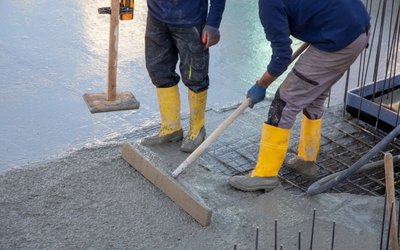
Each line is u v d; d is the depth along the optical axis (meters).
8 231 3.66
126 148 4.33
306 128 4.21
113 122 5.01
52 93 5.39
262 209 3.95
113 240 3.64
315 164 4.33
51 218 3.79
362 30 3.75
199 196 3.96
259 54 6.40
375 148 3.89
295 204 4.01
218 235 3.71
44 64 5.87
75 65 5.90
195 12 4.18
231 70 6.04
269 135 3.99
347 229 3.79
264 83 3.89
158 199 4.00
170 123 4.57
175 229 3.75
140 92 5.52
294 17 3.67
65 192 4.02
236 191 4.11
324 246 3.65
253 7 7.54
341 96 5.64
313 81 3.85
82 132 4.85
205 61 4.34
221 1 4.12
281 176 4.31
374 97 5.28
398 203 4.02
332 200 4.05
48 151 4.58
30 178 4.13
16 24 6.66
